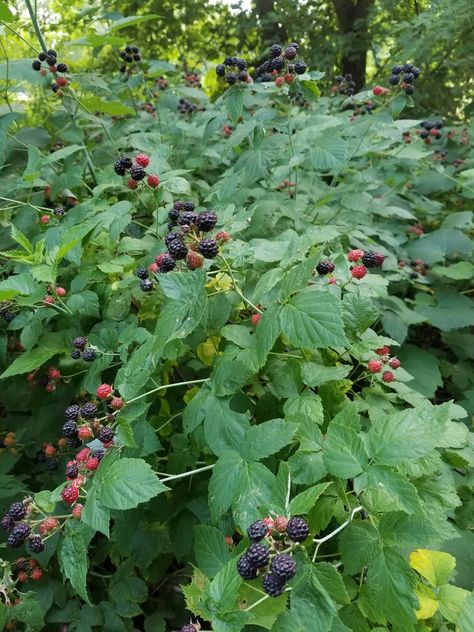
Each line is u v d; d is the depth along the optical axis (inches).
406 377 16.7
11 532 12.3
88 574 20.4
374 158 34.1
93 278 18.3
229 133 32.3
